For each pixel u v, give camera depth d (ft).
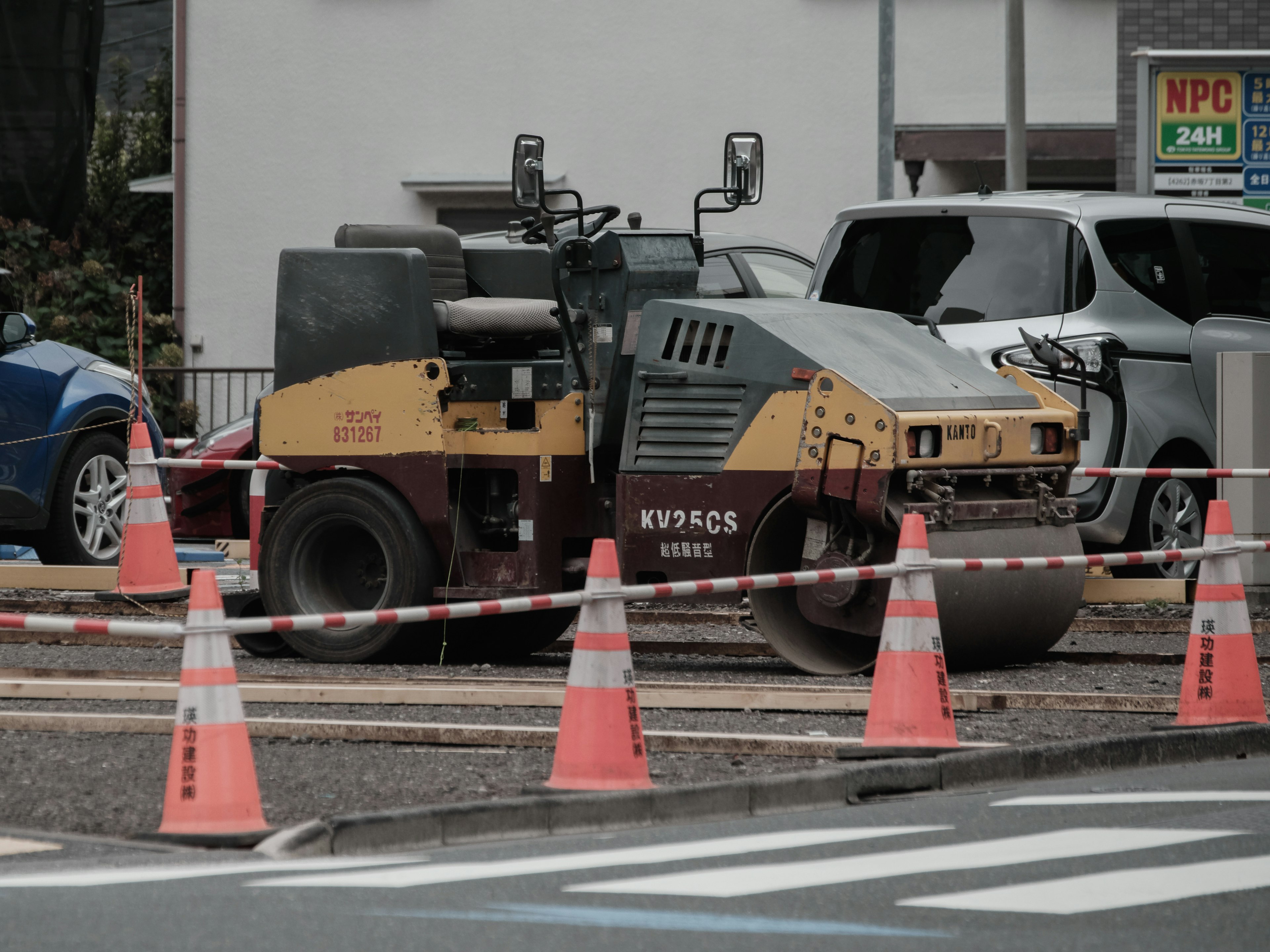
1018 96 235.40
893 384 113.29
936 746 90.38
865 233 157.07
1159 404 150.20
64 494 163.02
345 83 282.77
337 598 130.62
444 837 76.43
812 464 112.16
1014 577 116.57
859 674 118.32
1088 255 148.77
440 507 124.77
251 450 191.31
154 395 276.41
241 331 285.23
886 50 235.81
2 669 116.37
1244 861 71.20
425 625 126.93
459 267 138.10
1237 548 102.68
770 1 272.51
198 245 285.64
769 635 118.93
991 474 115.75
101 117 305.73
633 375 121.08
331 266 128.26
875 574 90.84
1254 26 232.73
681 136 275.59
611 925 61.57
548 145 278.46
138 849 73.97
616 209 124.57
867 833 77.41
